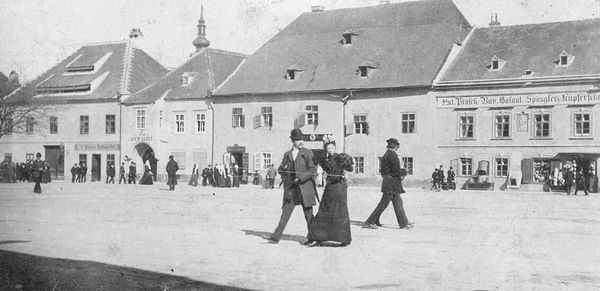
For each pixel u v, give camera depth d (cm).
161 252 1216
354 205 2578
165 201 2712
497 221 1869
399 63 4841
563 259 1156
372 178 4784
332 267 1061
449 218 1970
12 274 1007
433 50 4806
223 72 5712
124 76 5872
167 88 5678
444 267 1065
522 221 1878
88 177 5847
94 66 6047
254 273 1009
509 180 4378
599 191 4112
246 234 1493
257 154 5219
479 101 4519
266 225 1712
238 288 905
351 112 4884
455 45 4784
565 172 3819
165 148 5619
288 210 1337
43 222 1758
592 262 1123
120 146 5753
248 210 2230
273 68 5300
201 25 4000
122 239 1396
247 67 5453
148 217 1933
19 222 1755
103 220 1836
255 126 5222
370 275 996
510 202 2861
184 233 1514
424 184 4641
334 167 1297
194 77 5641
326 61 5112
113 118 5791
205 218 1916
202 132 5481
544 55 4441
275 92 5109
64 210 2184
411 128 4700
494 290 898
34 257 1162
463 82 4544
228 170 4628
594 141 4184
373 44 5047
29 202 2564
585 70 4219
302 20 5528
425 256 1173
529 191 4253
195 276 988
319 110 4981
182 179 5531
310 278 973
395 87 4703
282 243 1341
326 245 1307
